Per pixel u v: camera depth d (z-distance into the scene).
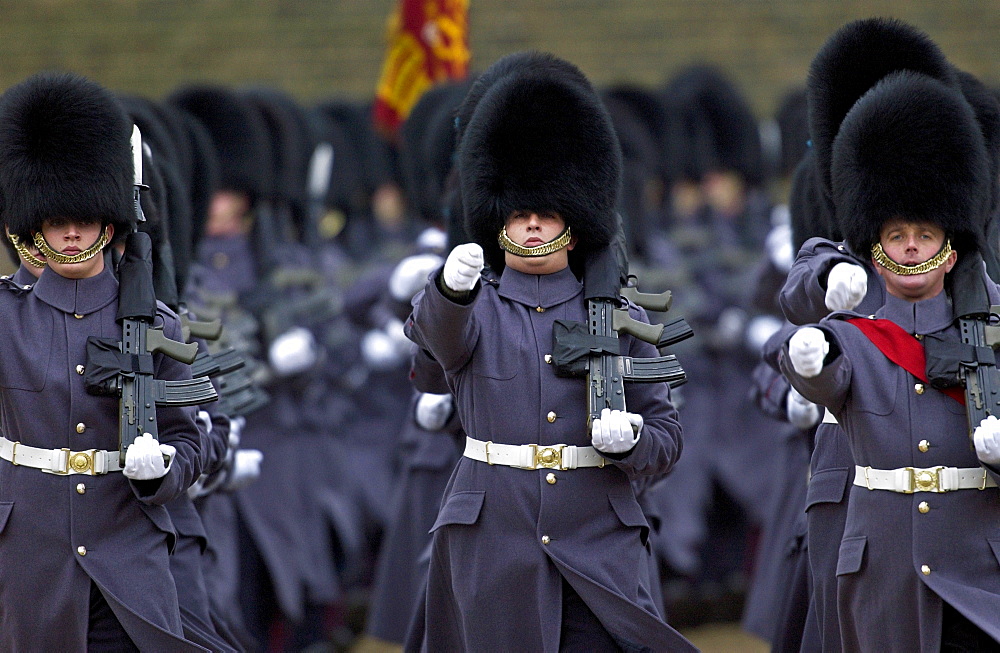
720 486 38.97
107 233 19.39
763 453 38.28
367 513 35.62
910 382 18.38
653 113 43.22
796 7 51.78
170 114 28.58
